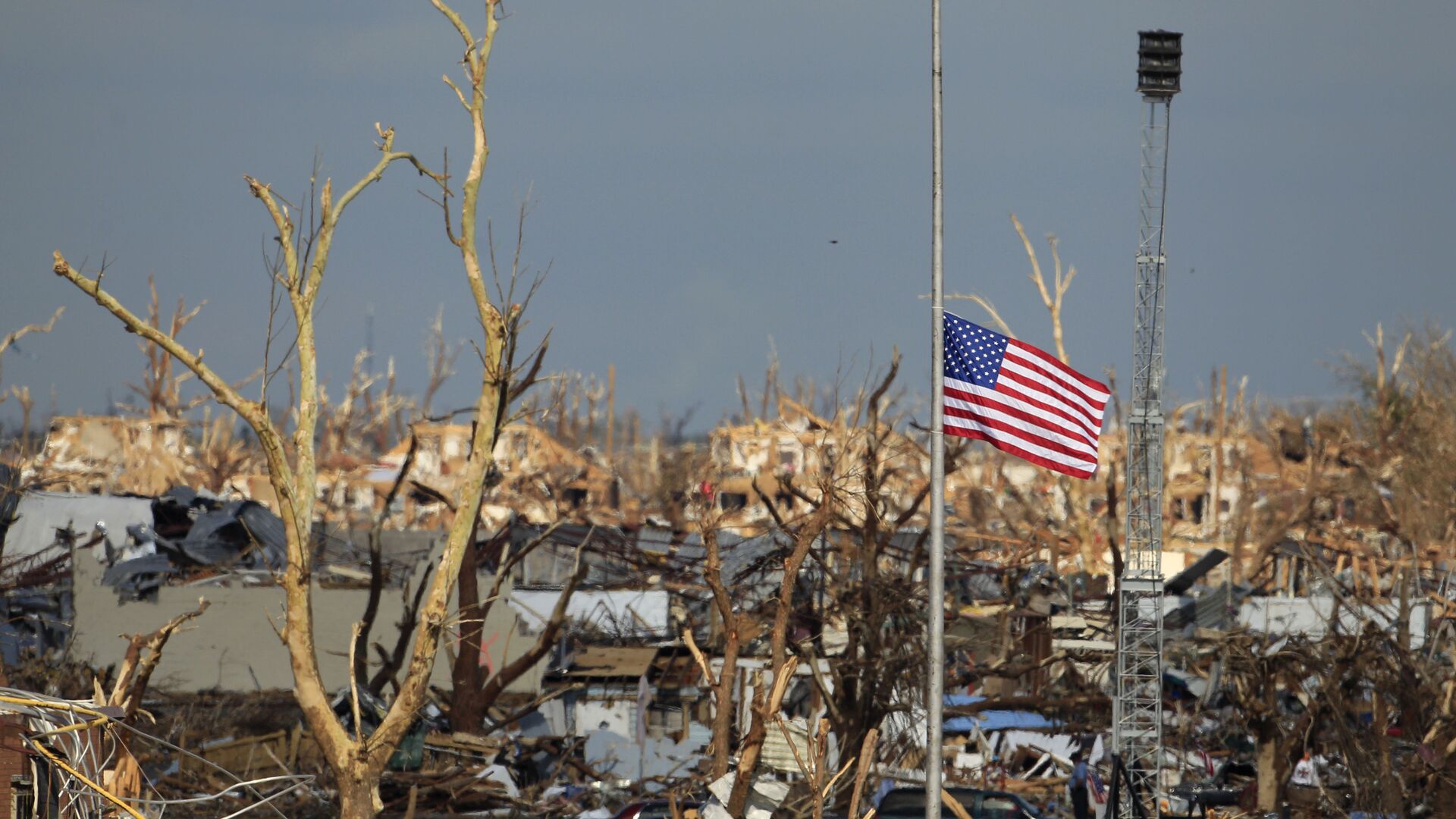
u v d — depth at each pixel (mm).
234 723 116125
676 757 114250
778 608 61406
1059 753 125812
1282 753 105500
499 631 128375
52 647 128875
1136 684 104938
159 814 47781
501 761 112250
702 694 126438
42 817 41062
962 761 122375
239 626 124250
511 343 53594
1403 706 103688
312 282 52062
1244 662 108438
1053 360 65500
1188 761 120375
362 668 112375
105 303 48375
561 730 129000
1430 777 97188
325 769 96938
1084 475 65750
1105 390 67062
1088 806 106562
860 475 102688
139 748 96625
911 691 106438
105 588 125375
